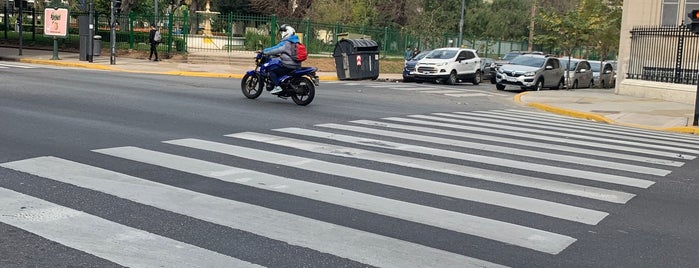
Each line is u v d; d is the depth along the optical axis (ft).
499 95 79.92
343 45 94.43
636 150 34.99
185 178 22.56
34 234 16.28
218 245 16.06
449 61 98.07
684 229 19.15
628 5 80.28
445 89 83.87
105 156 25.71
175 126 34.65
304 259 15.35
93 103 42.96
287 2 157.58
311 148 29.50
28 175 22.04
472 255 16.08
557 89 96.43
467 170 26.27
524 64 93.40
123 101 45.03
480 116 49.96
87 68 86.89
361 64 94.84
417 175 24.80
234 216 18.43
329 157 27.53
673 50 75.56
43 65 85.35
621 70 81.20
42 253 15.07
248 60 108.58
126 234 16.56
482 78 108.78
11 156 24.98
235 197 20.39
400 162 27.22
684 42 74.02
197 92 55.11
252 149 28.58
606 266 15.74
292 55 47.47
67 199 19.38
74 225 17.07
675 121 53.88
